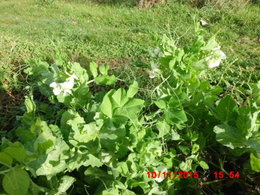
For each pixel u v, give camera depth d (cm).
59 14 640
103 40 396
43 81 176
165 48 177
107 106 139
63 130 144
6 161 110
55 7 691
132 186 137
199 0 589
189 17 532
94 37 405
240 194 159
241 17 489
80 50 350
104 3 741
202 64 168
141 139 142
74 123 132
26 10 678
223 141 145
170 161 154
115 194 127
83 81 171
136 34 434
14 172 109
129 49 352
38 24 526
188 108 173
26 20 579
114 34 439
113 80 175
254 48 373
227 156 169
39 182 132
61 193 129
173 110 152
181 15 547
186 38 393
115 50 352
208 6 544
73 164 131
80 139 132
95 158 134
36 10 676
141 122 152
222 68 273
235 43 396
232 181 160
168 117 150
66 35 429
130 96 144
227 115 154
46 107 196
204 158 167
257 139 144
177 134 159
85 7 690
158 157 154
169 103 155
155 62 226
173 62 164
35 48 340
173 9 575
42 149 120
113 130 137
